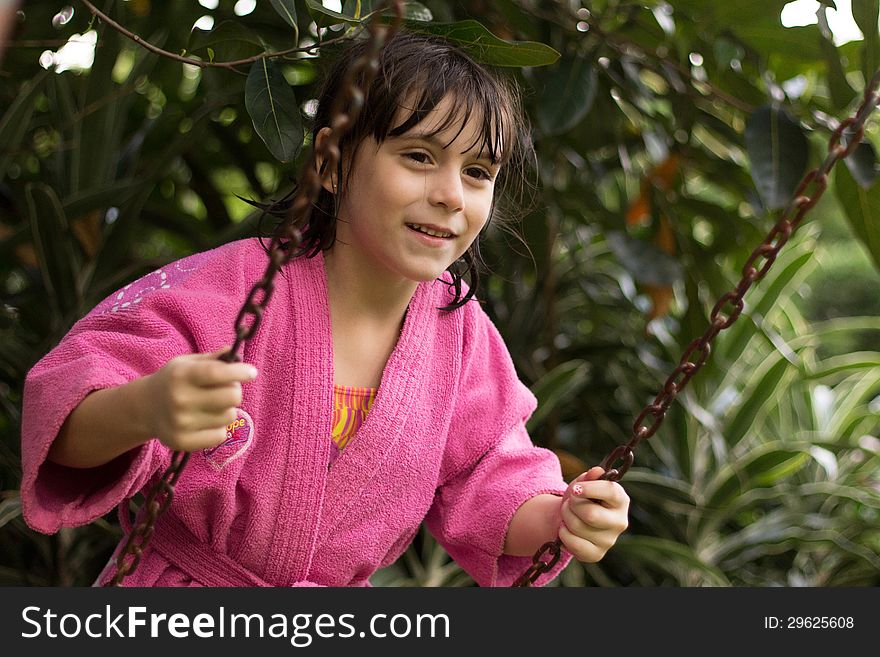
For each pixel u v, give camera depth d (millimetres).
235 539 871
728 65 1446
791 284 2127
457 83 830
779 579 2141
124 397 666
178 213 1767
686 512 1920
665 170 1682
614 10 1454
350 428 914
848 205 1313
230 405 625
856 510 2162
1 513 1207
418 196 823
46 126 1731
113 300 876
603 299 2178
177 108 1768
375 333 938
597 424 2072
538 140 1581
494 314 1858
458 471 1018
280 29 1297
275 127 927
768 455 1920
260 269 909
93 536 1496
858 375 2506
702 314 1755
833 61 1313
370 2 942
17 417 1465
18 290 1863
